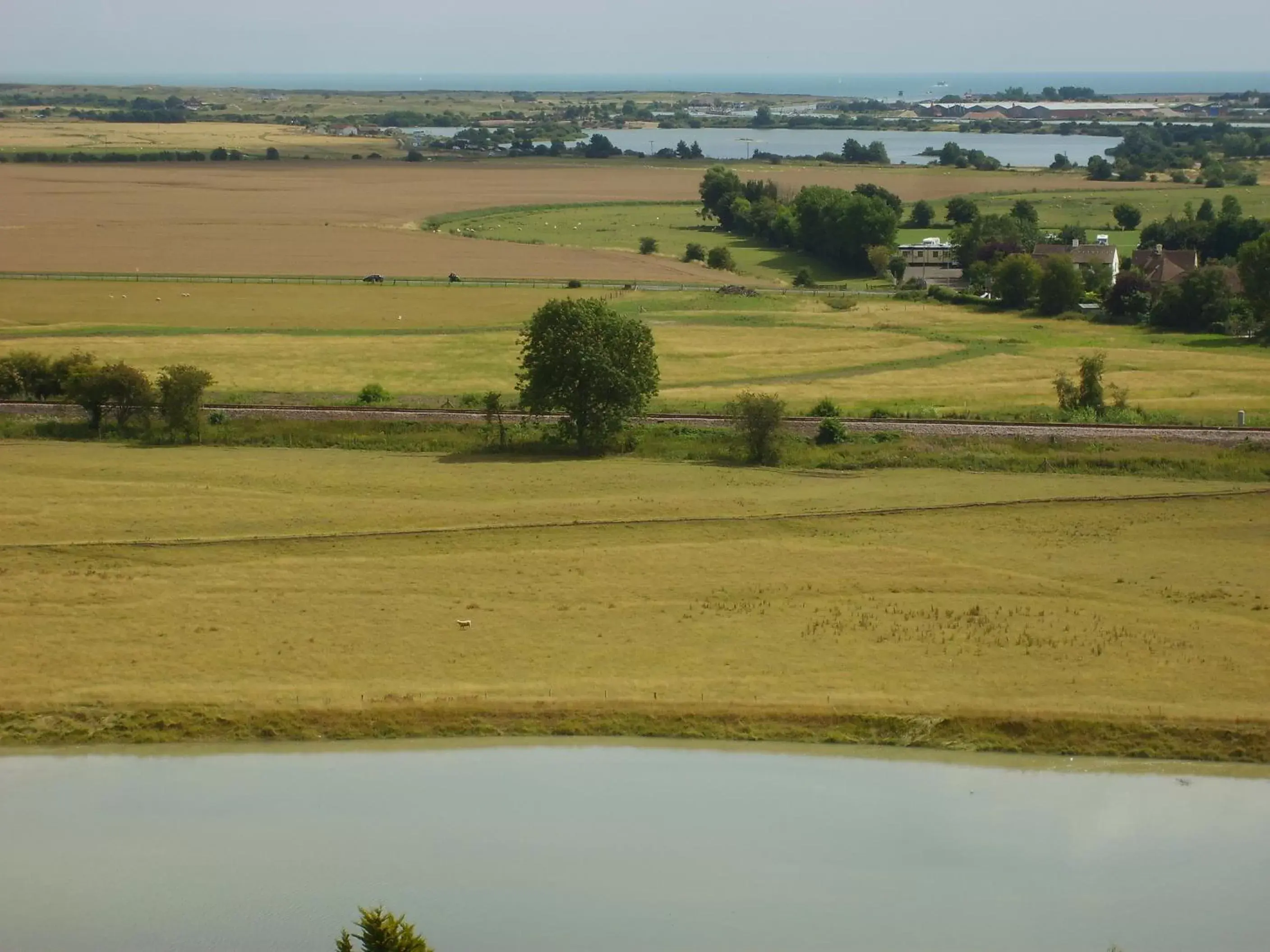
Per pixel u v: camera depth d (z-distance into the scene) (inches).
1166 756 1942.7
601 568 2630.4
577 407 3503.9
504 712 2034.9
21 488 3110.2
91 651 2229.3
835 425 3607.3
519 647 2265.0
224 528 2849.4
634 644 2278.5
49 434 3659.0
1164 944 1562.5
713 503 3016.7
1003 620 2373.3
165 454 3474.4
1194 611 2412.6
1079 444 3523.6
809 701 2058.3
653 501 3031.5
